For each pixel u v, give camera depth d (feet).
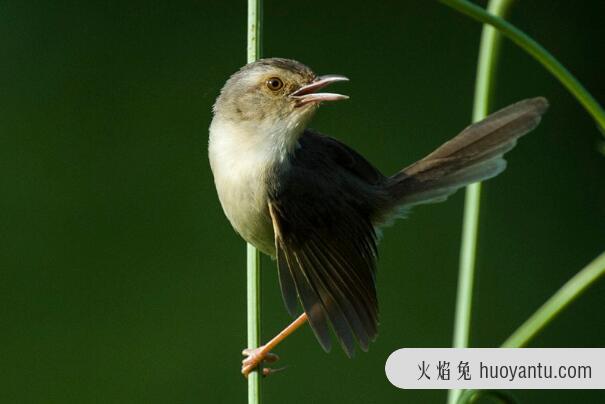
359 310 27.63
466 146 30.42
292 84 28.48
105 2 50.01
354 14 51.37
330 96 28.14
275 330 45.06
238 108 28.96
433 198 30.42
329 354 45.19
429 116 50.16
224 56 49.78
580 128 49.26
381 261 47.34
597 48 50.57
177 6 50.29
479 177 30.17
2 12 49.32
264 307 45.24
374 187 30.40
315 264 27.96
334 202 28.99
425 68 50.67
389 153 49.78
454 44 50.75
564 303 24.81
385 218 30.55
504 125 30.17
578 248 47.88
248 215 29.01
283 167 28.78
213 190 47.67
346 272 28.14
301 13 51.57
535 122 30.09
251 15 26.99
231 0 50.34
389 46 51.01
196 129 48.73
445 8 51.19
